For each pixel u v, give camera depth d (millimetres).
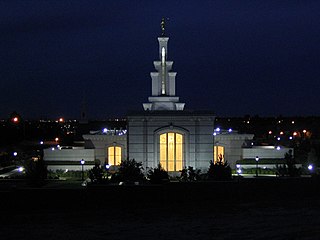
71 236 24094
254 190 34438
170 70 55125
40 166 42406
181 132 48406
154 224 26422
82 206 31922
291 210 29812
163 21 55344
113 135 53500
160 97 53938
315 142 87250
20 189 31766
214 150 52719
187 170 43625
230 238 23156
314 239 22625
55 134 139750
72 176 49188
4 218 28547
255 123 177625
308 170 48625
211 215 28531
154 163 48312
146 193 32844
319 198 34094
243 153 52406
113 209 30859
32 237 24047
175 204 32344
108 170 49094
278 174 44781
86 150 52875
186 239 23172
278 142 78438
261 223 26234
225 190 33875
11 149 81500
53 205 31797
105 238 23609
